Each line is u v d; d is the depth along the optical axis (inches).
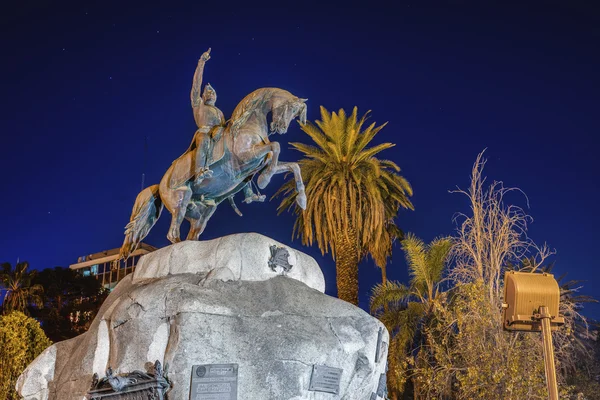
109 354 322.7
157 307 307.0
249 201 423.8
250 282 331.9
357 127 1013.8
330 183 971.9
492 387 724.7
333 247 1015.0
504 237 763.4
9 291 1545.3
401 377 837.8
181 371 289.7
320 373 306.0
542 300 213.2
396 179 1046.4
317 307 327.9
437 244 970.7
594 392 913.5
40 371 354.3
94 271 2028.8
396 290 995.3
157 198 431.5
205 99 421.1
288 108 398.6
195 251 346.9
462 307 762.2
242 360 299.1
